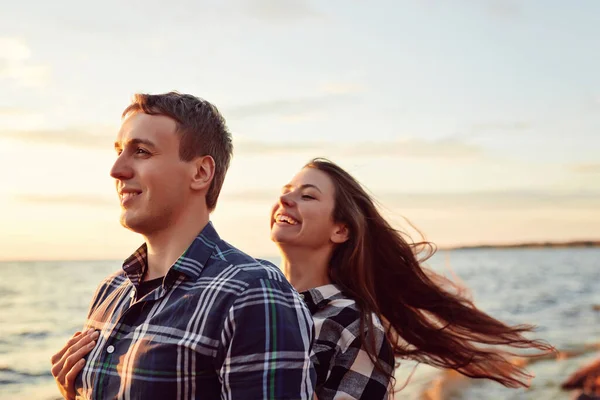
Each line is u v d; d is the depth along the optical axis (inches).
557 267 1592.0
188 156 78.0
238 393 68.7
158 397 68.6
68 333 563.5
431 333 152.2
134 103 80.1
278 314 71.7
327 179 132.5
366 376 115.5
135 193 76.7
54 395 378.9
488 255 1984.5
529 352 451.2
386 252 142.8
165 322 71.8
